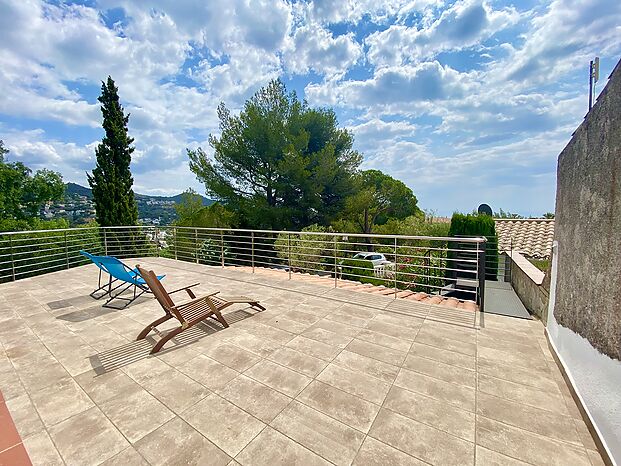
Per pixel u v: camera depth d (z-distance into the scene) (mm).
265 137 12531
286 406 2092
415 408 2055
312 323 3594
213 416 1999
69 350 2965
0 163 14562
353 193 14383
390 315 3844
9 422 1951
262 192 13469
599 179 1900
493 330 3348
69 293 5051
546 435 1800
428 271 7055
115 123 12328
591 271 1972
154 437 1813
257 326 3510
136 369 2600
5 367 2654
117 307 4277
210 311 3389
